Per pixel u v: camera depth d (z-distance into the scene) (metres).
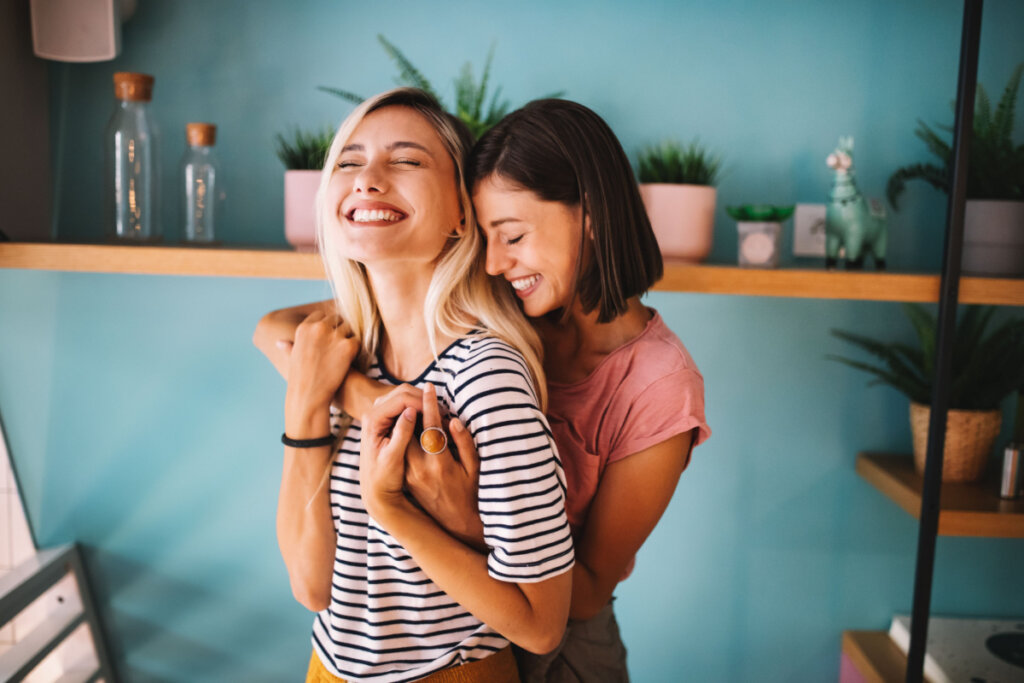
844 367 1.62
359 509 0.88
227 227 1.58
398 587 0.86
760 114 1.54
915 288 1.24
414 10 1.54
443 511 0.80
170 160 1.58
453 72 1.55
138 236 1.39
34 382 1.67
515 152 0.83
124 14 1.48
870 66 1.53
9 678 1.43
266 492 1.70
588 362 0.99
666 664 1.72
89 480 1.70
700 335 1.62
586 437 0.97
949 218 1.21
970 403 1.40
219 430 1.68
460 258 0.86
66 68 1.54
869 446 1.63
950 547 1.65
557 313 0.99
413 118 0.83
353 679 0.87
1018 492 1.31
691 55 1.54
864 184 1.55
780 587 1.68
